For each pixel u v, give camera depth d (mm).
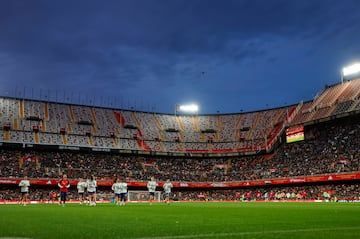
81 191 44438
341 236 11633
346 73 99875
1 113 97188
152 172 99312
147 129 113750
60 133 98688
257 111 121312
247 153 105125
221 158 108312
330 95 99688
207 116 125188
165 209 32562
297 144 97500
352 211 29156
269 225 15664
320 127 94188
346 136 87500
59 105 109438
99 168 95188
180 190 99750
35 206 39406
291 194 81812
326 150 87688
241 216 22312
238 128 117062
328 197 74438
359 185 76938
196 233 12531
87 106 113812
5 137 90062
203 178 99375
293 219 19547
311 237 11422
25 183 43750
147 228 14195
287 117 106438
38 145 92000
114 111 116562
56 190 86875
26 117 99438
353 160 78438
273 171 92938
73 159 95688
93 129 105188
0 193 81062
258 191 93875
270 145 102250
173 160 107500
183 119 123312
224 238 11227
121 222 17000
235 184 94938
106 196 75938
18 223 16047
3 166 84375
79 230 13383
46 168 88438
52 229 13656
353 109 83812
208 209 33469
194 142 113312
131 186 93188
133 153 102500
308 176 82500
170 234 12250
